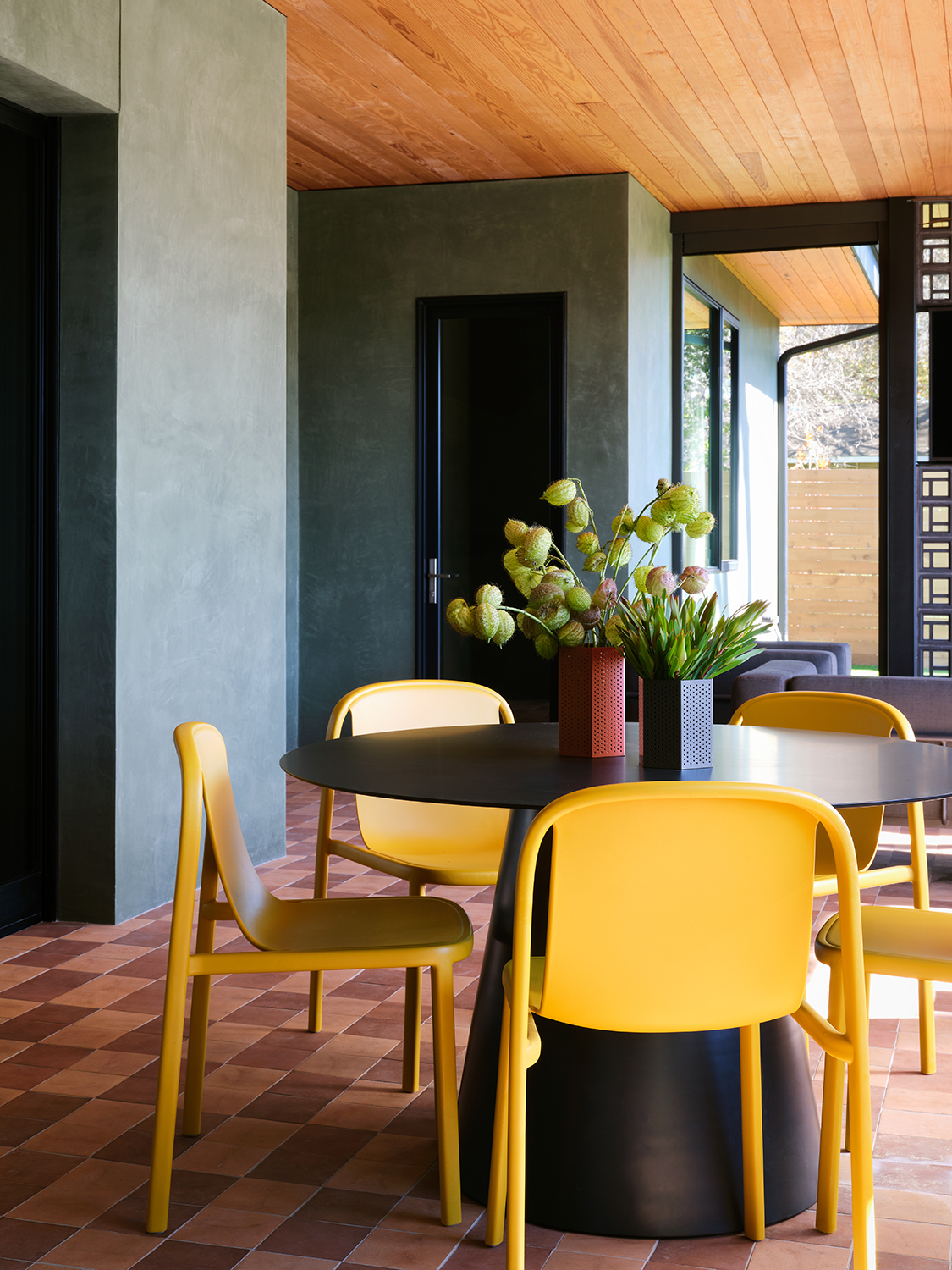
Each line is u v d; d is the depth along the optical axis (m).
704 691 2.12
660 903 1.60
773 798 1.56
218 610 4.32
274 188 4.63
